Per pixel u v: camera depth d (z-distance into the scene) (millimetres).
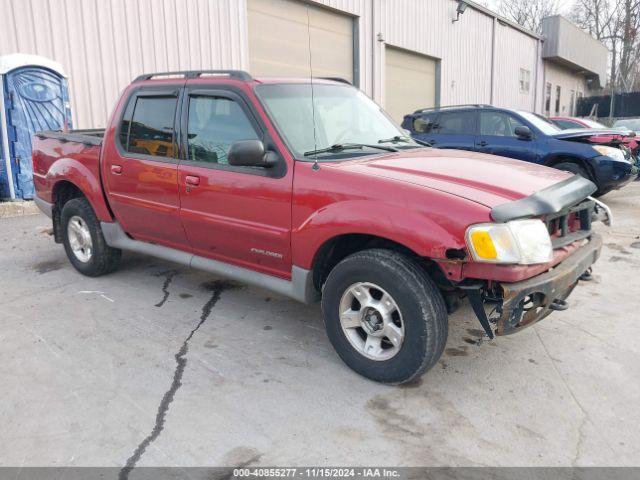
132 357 3600
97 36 9117
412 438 2758
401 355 3084
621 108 33188
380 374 3199
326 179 3293
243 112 3768
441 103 19094
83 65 8992
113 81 9406
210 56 10852
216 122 3926
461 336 3934
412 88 17578
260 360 3570
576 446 2693
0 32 8008
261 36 11891
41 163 5508
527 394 3168
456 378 3350
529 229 2881
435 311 2979
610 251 6211
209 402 3072
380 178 3141
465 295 3314
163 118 4289
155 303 4570
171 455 2617
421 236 2883
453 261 2846
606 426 2855
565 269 3090
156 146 4336
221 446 2688
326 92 4273
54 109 8188
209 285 5020
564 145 8391
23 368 3439
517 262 2781
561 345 3783
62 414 2947
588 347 3748
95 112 9227
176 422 2881
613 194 10492
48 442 2713
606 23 45844
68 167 5051
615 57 45812
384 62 15531
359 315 3268
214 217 3893
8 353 3639
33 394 3139
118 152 4598
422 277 3002
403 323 3041
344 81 4727
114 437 2754
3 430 2805
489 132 9281
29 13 8266
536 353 3668
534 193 3094
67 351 3678
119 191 4625
